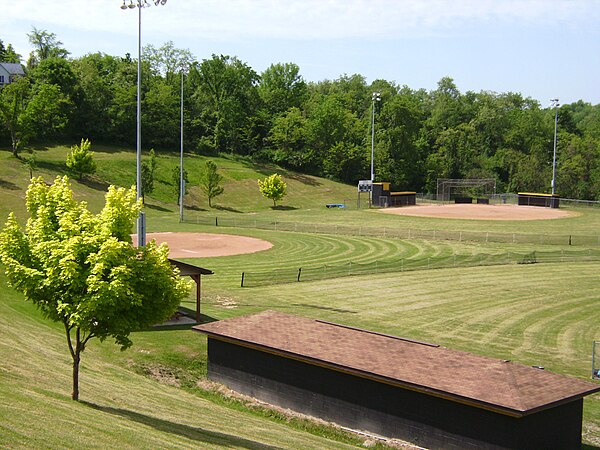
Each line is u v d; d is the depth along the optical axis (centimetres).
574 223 8044
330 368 2188
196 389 2505
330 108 13462
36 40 15325
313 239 6756
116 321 1880
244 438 1873
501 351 3116
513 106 19588
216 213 9319
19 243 1895
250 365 2464
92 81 12175
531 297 4253
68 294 1839
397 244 6431
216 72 13962
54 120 11288
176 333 3078
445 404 1967
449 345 3194
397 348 2297
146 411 2014
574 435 1988
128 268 1855
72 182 9100
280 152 13162
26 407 1698
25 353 2397
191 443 1694
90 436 1560
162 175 10644
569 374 2800
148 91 12838
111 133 12119
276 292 4350
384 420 2103
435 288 4516
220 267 5153
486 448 1889
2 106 9531
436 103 18500
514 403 1814
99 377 2366
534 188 14062
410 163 13800
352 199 11612
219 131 13300
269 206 10344
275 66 15838
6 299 3325
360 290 4447
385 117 13762
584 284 4634
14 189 8150
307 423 2214
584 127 17962
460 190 14188
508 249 6081
